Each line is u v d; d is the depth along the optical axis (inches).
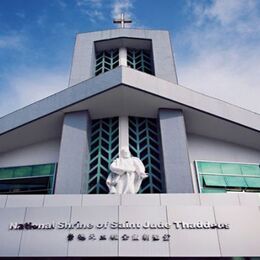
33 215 421.7
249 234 404.2
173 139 581.3
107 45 874.8
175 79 751.1
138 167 521.0
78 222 412.8
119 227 406.6
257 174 630.5
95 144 629.0
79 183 528.4
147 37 855.1
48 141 679.7
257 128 631.2
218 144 665.6
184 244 394.3
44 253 392.2
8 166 653.3
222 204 446.3
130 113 649.0
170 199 448.8
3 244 401.1
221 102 642.2
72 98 621.6
